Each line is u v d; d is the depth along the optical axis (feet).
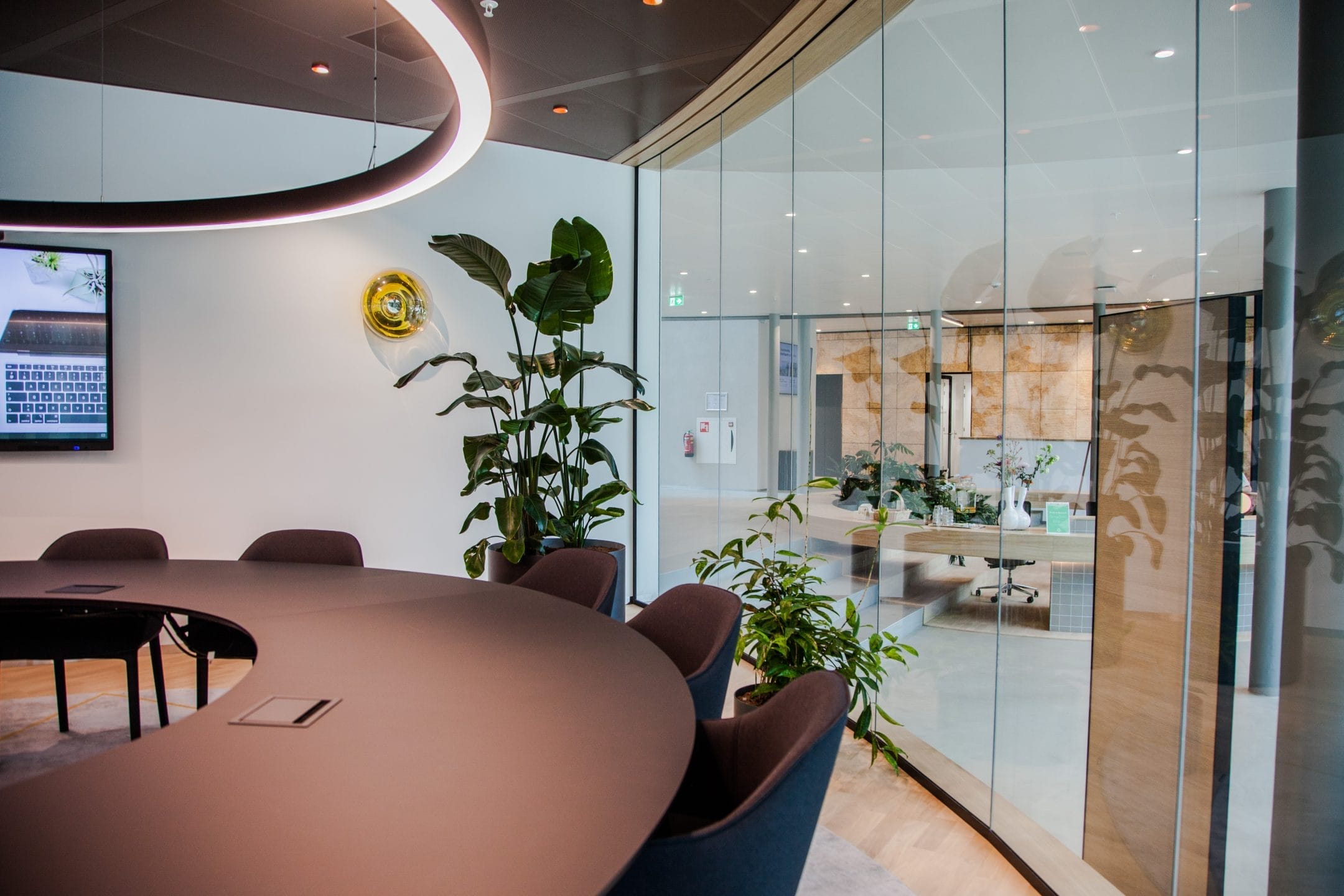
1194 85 5.74
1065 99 7.28
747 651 9.63
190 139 14.80
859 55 11.48
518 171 17.63
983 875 7.91
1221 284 5.50
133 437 14.66
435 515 16.97
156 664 10.61
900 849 8.43
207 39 12.34
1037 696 7.92
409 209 16.58
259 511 15.52
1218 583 5.62
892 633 10.82
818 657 9.21
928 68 9.75
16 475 14.01
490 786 4.03
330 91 14.47
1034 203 7.80
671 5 11.13
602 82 13.96
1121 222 6.60
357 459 16.25
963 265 9.12
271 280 15.51
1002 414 8.42
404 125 16.31
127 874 3.22
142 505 14.75
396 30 12.02
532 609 8.07
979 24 8.73
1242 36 5.27
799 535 13.30
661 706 5.26
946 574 9.50
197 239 14.99
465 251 13.00
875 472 11.18
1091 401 7.23
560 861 3.31
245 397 15.37
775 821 4.02
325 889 3.11
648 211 19.03
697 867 3.89
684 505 17.54
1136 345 6.52
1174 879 6.06
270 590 8.83
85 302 14.15
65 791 3.99
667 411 18.30
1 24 11.88
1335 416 4.53
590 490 16.98
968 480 9.06
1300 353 4.79
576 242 14.76
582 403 17.48
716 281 16.21
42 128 13.94
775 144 14.06
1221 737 5.59
